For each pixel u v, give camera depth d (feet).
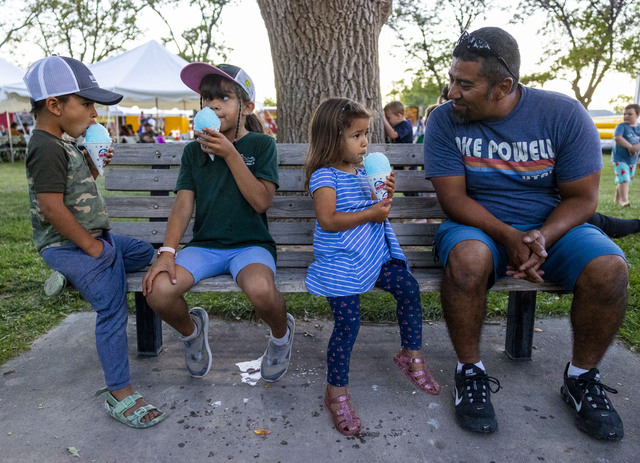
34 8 71.20
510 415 6.68
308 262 8.80
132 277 7.10
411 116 101.04
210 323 9.71
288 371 7.89
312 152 6.98
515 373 7.82
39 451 5.93
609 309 6.13
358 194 6.93
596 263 6.09
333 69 11.51
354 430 6.25
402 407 6.88
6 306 10.32
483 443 6.11
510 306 8.26
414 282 6.91
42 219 6.57
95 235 6.89
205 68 7.18
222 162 7.47
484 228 6.90
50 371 7.84
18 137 59.52
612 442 6.10
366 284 6.64
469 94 6.63
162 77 36.06
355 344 8.84
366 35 11.51
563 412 6.75
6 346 8.57
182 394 7.21
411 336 7.02
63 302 10.55
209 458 5.83
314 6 11.12
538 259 6.47
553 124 6.81
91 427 6.42
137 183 8.75
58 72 6.22
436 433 6.31
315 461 5.79
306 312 10.11
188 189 7.52
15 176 39.88
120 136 58.59
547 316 10.02
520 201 7.25
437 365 8.10
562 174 6.97
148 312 8.18
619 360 8.14
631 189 30.78
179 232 7.20
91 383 7.48
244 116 7.66
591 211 6.79
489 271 6.50
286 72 11.76
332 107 6.73
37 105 6.37
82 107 6.48
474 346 6.61
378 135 12.06
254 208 7.32
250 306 10.07
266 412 6.77
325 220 6.61
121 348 6.57
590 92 69.87
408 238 8.70
